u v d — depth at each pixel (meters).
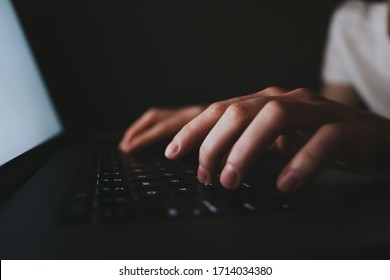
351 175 0.44
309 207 0.28
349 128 0.32
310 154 0.28
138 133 0.72
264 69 1.23
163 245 0.19
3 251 0.18
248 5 1.19
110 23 1.10
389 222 0.24
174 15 1.14
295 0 1.22
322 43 1.27
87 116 1.11
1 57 0.47
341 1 1.26
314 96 0.38
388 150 0.37
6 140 0.36
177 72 1.17
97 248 0.19
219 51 1.19
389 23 1.13
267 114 0.30
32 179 0.38
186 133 0.34
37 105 0.63
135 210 0.25
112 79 1.12
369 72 1.15
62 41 1.07
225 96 1.21
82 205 0.26
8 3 0.63
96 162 0.50
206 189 0.32
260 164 0.52
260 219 0.24
